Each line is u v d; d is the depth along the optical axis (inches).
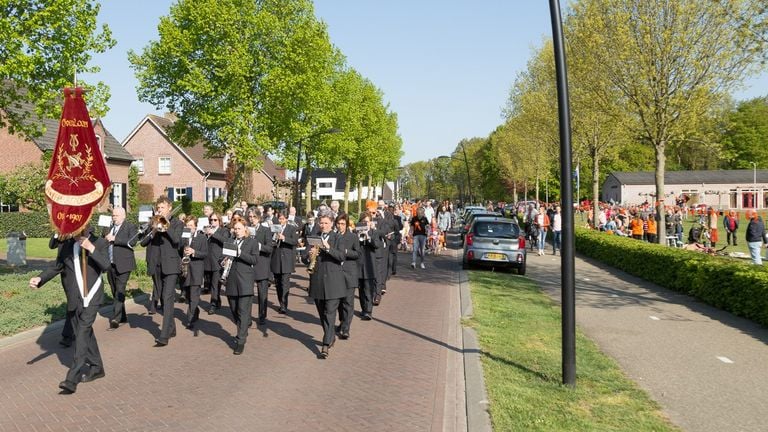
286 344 329.1
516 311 412.2
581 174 2965.1
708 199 2928.2
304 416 215.3
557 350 303.7
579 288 539.8
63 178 264.1
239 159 1078.4
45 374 268.5
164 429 201.6
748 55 526.3
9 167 1239.5
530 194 3174.2
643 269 601.6
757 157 3031.5
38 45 541.0
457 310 432.1
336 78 1576.0
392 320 395.9
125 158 1515.7
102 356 300.5
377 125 1946.4
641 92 636.7
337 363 288.7
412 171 6038.4
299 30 1119.6
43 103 548.4
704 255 514.3
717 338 337.4
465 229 999.0
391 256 630.5
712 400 230.2
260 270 379.6
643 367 277.3
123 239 368.2
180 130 1158.3
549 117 1077.1
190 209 1540.4
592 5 658.2
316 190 4028.1
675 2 601.0
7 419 210.5
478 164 3607.3
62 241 258.7
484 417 206.8
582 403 222.5
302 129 1190.3
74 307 253.4
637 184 2987.2
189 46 1047.6
